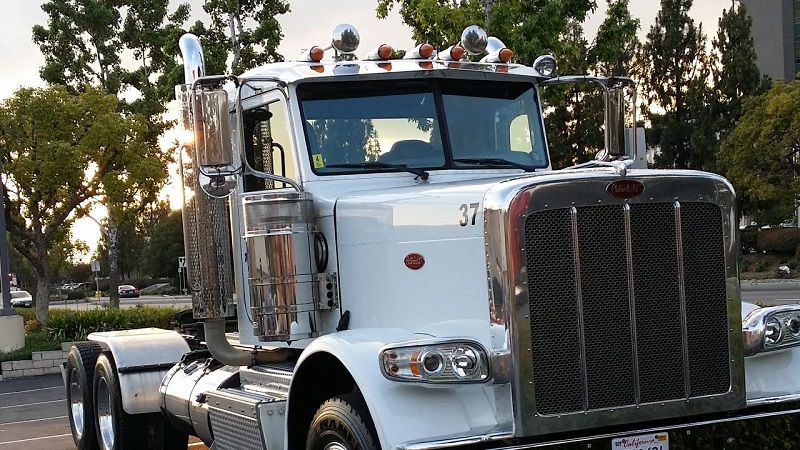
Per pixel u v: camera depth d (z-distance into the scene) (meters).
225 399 6.44
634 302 4.83
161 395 7.98
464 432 4.66
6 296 20.77
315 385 5.57
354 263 5.81
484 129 6.47
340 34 6.35
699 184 4.96
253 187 6.65
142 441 8.38
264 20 24.38
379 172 6.18
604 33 15.24
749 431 5.29
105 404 8.85
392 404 4.72
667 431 4.93
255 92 6.55
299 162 6.13
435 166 6.27
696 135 45.69
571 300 4.76
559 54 15.04
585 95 32.03
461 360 4.74
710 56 48.44
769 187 44.19
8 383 18.16
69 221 28.72
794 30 81.06
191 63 6.47
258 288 5.93
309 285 5.93
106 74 33.28
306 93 6.22
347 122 6.25
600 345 4.79
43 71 32.78
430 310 5.30
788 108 42.81
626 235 4.82
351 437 4.93
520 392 4.68
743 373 5.07
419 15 14.88
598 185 4.79
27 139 25.62
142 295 71.38
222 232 6.87
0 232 20.88
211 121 5.54
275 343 6.55
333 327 5.96
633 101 6.53
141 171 26.31
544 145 6.76
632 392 4.84
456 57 6.48
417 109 6.36
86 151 25.58
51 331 20.98
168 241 63.56
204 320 6.87
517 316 4.70
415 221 5.41
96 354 9.19
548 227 4.74
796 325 5.39
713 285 5.01
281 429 5.80
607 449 4.85
